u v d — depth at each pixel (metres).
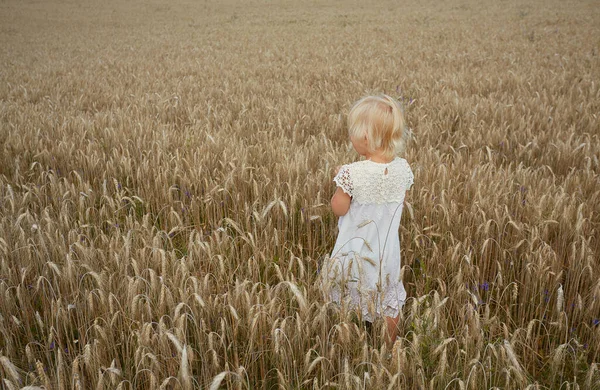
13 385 2.10
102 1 48.06
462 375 2.54
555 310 2.98
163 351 2.44
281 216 3.95
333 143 6.39
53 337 2.64
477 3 35.97
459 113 7.38
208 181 4.77
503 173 4.61
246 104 8.28
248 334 2.61
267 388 2.68
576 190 4.27
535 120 6.67
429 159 4.91
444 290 2.95
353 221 2.97
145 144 5.79
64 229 3.67
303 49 16.41
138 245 3.44
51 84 11.02
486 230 3.24
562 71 10.95
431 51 14.86
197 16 34.75
